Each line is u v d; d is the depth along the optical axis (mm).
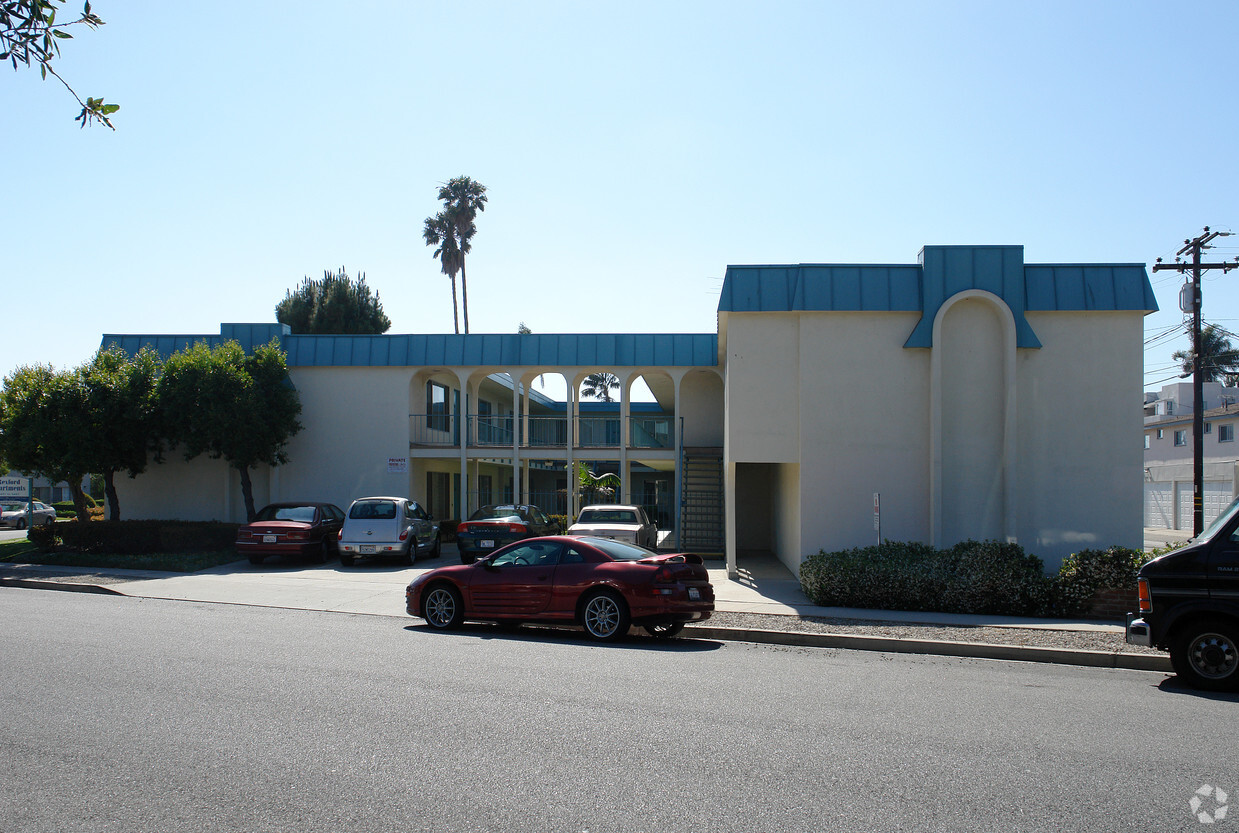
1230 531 8664
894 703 7684
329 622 12367
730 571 18203
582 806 4926
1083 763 5859
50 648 9727
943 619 12766
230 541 23156
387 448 26000
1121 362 16578
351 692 7656
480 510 22688
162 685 7848
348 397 26203
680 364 26234
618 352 26297
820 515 16719
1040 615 13219
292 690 7707
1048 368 16594
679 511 25484
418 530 21844
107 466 23375
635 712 7094
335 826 4609
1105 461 16438
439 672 8648
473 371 26328
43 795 5047
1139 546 16266
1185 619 8789
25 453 22422
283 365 24953
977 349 16641
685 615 11172
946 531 16375
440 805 4922
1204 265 22797
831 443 16797
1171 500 43094
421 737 6246
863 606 13938
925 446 16641
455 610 11906
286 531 20328
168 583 17062
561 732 6430
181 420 23219
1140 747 6289
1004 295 16500
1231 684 8555
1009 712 7398
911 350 16797
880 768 5680
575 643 10961
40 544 22922
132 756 5766
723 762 5758
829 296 16859
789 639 11617
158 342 26656
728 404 17531
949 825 4703
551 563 11695
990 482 16438
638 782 5340
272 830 4551
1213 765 5852
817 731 6598
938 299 16609
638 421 28703
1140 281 16609
